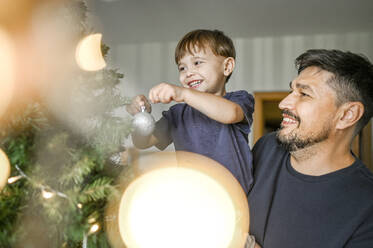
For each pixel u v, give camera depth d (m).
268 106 3.82
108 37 2.96
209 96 0.61
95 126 0.45
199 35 0.78
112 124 0.44
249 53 2.95
